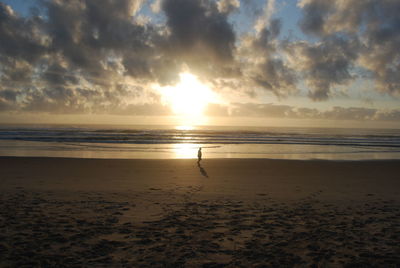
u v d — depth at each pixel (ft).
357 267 16.10
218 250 18.15
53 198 32.01
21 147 115.24
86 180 44.68
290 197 34.35
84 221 23.70
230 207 29.14
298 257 17.28
